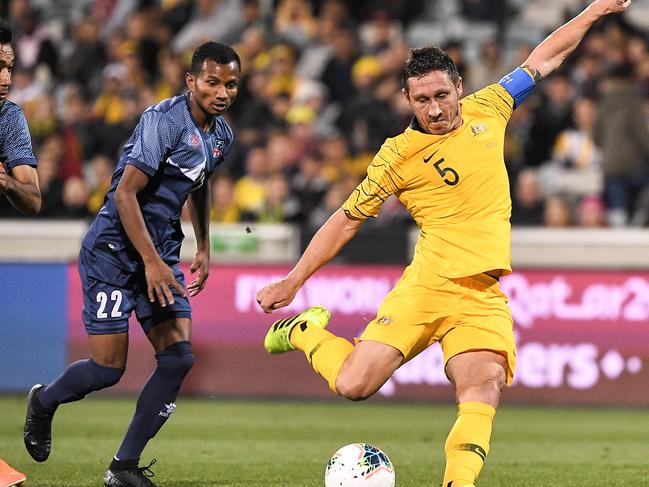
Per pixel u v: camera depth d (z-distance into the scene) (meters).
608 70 46.75
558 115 47.88
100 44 54.09
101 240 19.39
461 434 16.78
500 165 17.73
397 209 43.75
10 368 36.72
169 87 50.84
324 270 36.03
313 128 48.38
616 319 35.03
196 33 54.09
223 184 45.28
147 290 19.55
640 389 34.84
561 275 35.31
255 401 36.16
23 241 42.50
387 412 33.94
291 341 19.39
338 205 44.38
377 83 48.62
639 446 27.55
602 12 18.48
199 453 25.59
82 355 36.31
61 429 29.39
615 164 44.44
